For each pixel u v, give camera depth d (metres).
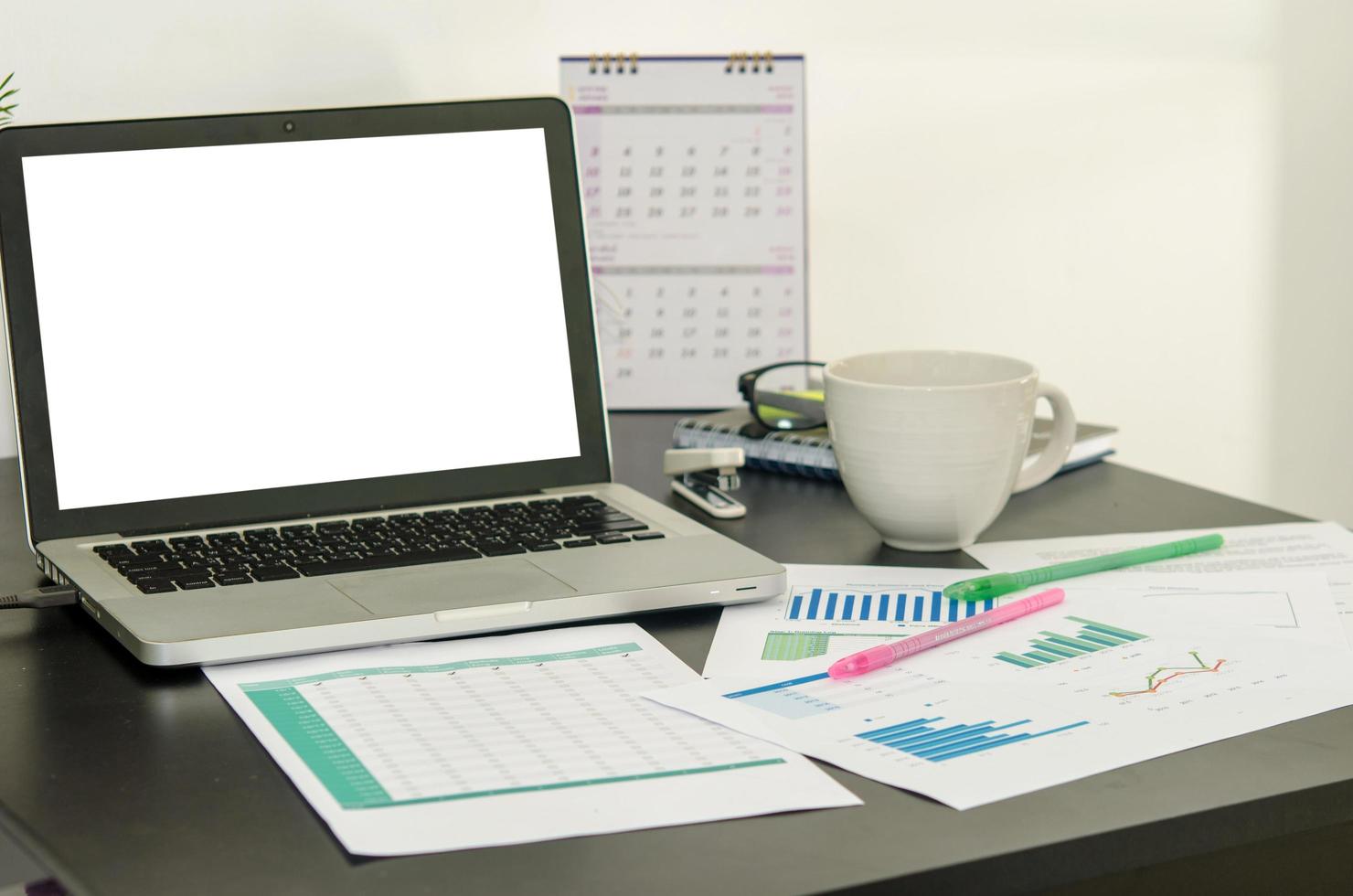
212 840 0.45
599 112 1.17
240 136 0.80
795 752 0.52
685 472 0.93
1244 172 1.48
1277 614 0.67
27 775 0.50
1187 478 1.54
